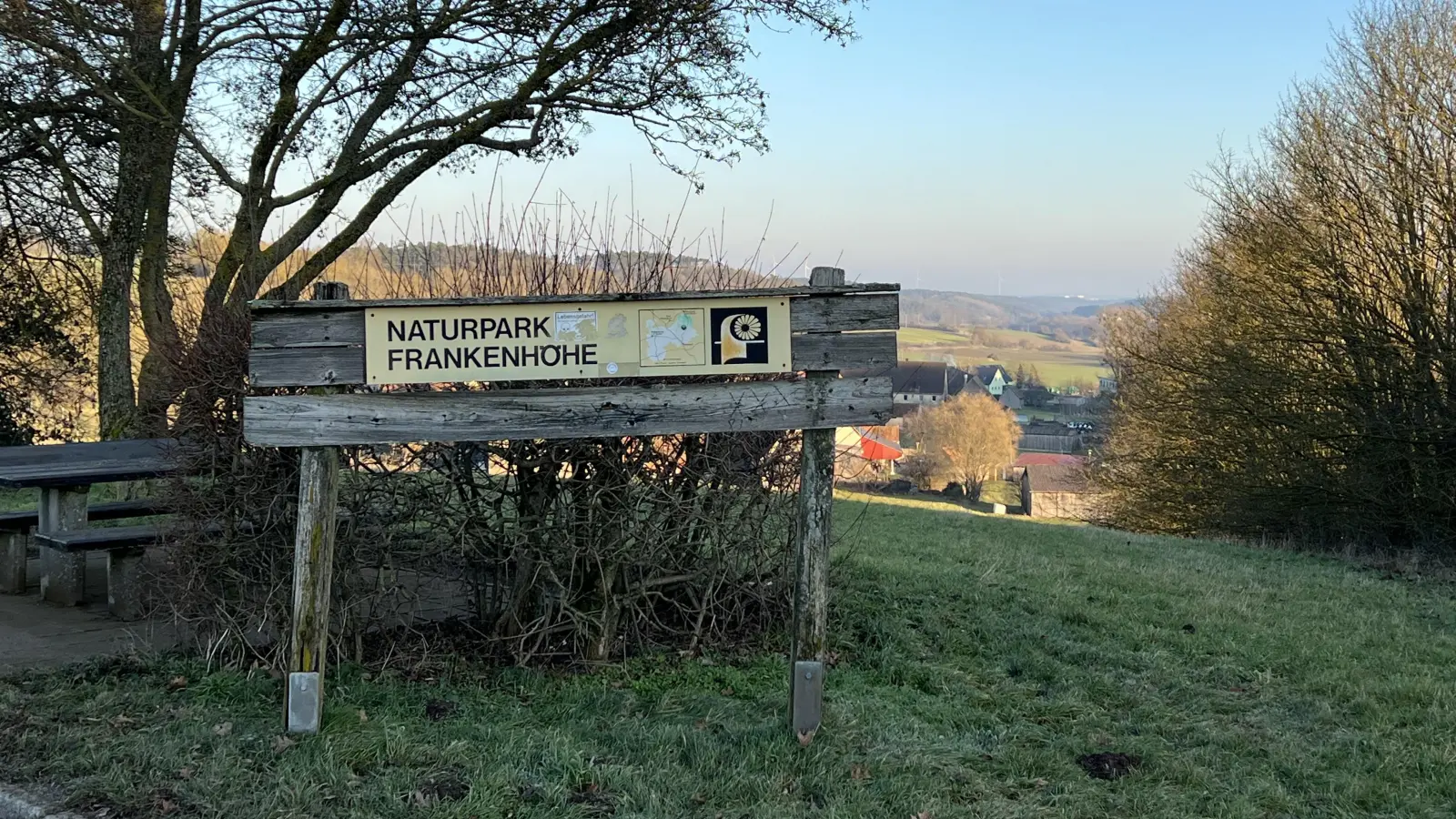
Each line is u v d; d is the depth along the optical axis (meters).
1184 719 5.30
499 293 5.32
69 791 3.74
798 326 4.46
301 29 11.49
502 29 11.91
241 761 3.99
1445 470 16.33
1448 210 16.06
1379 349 16.78
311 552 4.32
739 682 5.29
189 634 5.70
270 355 4.28
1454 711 5.53
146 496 8.40
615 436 4.50
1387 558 14.99
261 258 11.40
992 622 6.80
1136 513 24.98
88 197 12.12
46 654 5.31
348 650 5.26
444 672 5.20
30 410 15.09
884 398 4.50
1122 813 4.08
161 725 4.34
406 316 4.33
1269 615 8.00
